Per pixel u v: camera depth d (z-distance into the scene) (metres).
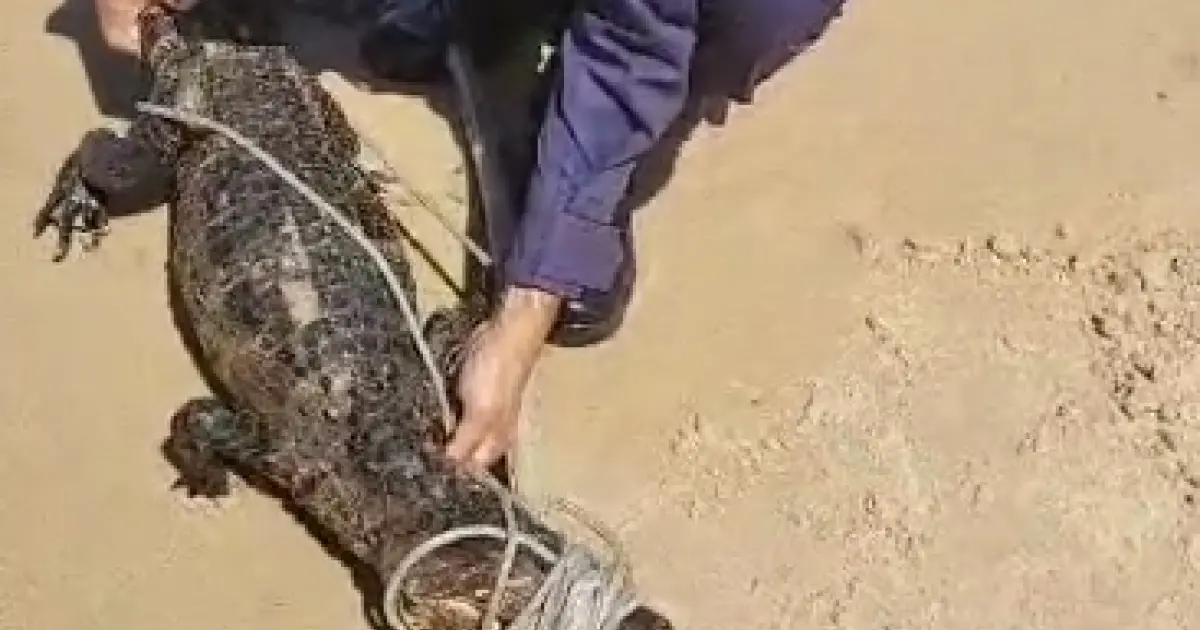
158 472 1.65
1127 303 1.74
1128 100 1.93
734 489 1.62
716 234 1.81
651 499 1.62
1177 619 1.54
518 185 1.83
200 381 1.71
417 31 1.90
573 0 1.89
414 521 1.52
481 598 1.45
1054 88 1.94
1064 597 1.55
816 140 1.89
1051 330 1.73
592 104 1.50
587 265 1.57
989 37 1.99
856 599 1.55
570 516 1.60
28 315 1.75
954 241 1.80
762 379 1.70
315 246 1.69
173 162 1.82
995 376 1.70
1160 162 1.87
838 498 1.62
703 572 1.57
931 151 1.88
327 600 1.56
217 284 1.68
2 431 1.67
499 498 1.54
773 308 1.76
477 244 1.81
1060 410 1.67
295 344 1.62
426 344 1.65
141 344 1.74
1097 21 2.01
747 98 1.69
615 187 1.54
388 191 1.84
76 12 2.01
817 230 1.82
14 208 1.84
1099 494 1.62
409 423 1.59
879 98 1.93
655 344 1.73
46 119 1.91
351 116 1.91
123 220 1.83
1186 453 1.64
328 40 1.96
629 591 1.46
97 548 1.60
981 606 1.55
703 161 1.87
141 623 1.55
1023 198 1.84
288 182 1.73
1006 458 1.64
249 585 1.57
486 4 1.90
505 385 1.58
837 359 1.71
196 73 1.85
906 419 1.67
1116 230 1.81
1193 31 2.00
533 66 1.92
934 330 1.73
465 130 1.90
